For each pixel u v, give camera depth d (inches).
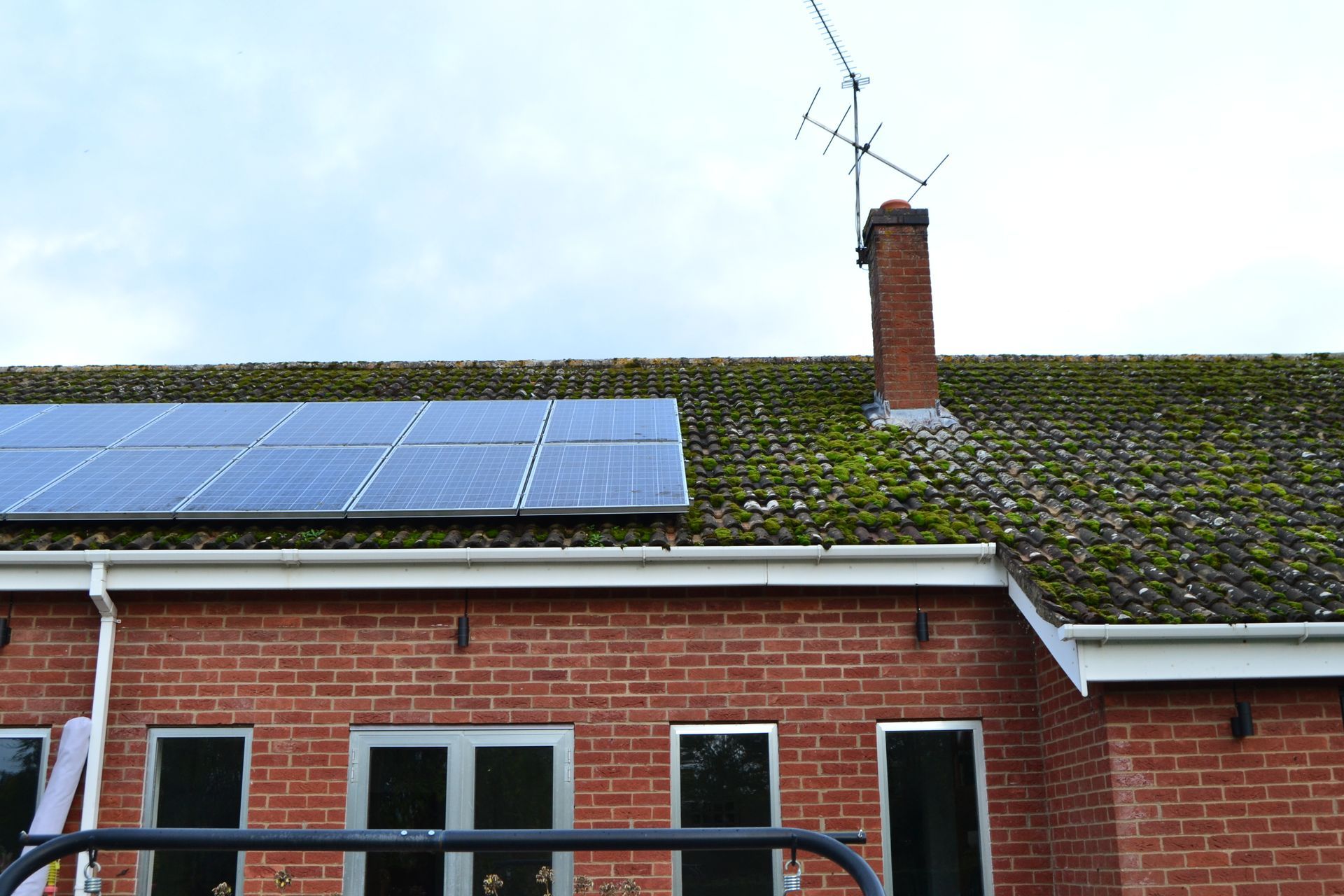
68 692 322.7
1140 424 456.8
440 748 320.8
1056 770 314.3
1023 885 316.8
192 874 313.1
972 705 326.6
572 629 327.0
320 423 422.9
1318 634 273.0
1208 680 279.4
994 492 366.9
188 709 320.5
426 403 454.0
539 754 320.8
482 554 313.4
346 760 318.3
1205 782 279.4
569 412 436.1
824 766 321.4
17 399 495.5
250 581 317.1
